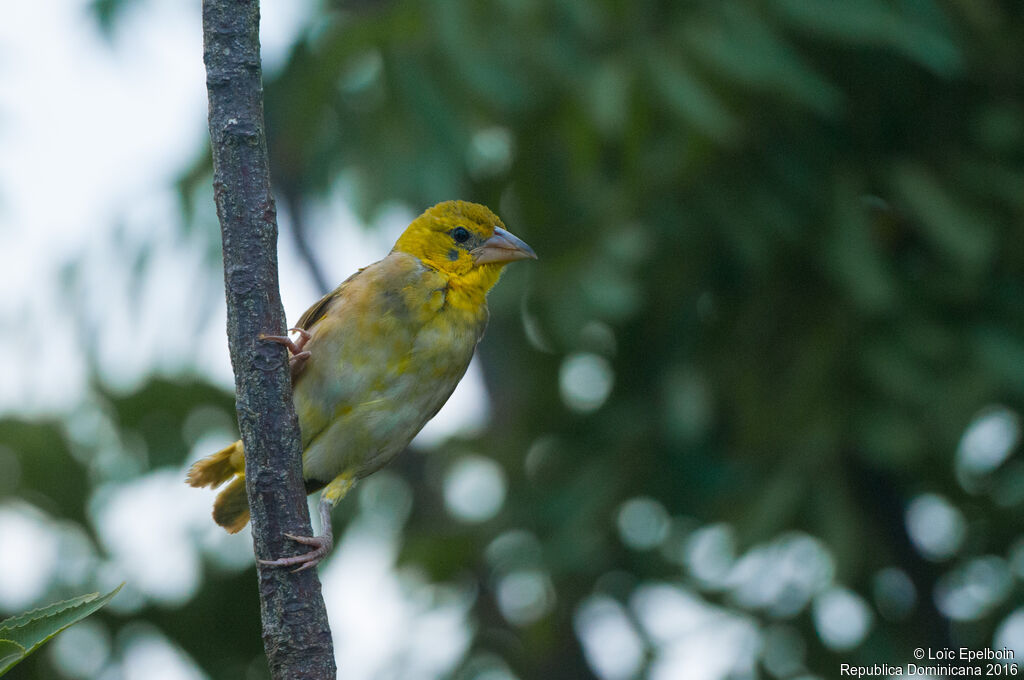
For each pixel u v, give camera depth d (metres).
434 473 13.05
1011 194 10.24
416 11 10.16
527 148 11.02
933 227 9.84
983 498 10.78
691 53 9.63
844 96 10.73
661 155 10.47
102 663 12.10
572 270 10.24
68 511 12.33
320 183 10.30
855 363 10.24
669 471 11.16
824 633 10.66
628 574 11.51
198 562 12.42
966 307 10.23
